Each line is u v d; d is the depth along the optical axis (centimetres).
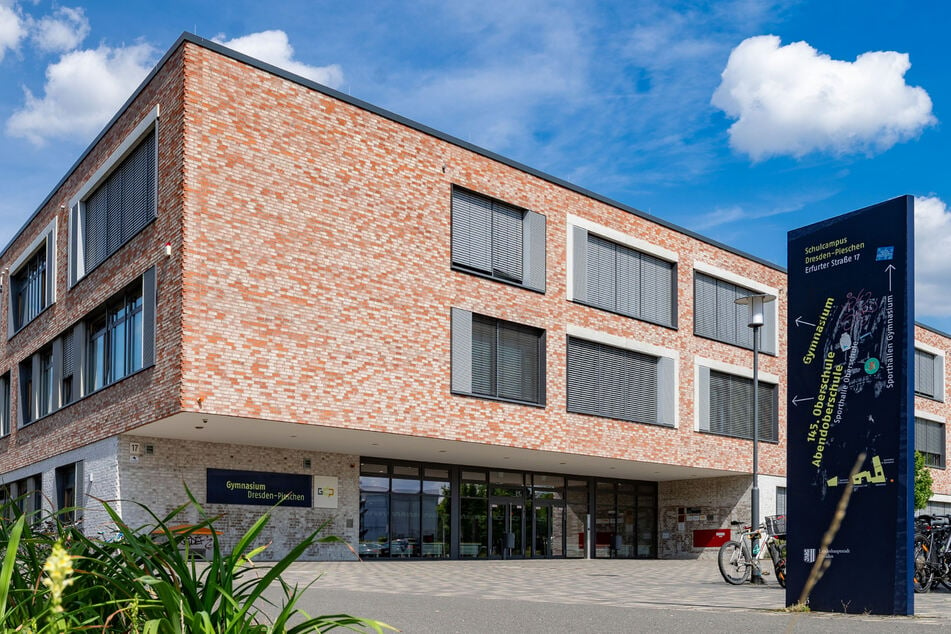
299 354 1911
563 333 2508
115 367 2127
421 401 2117
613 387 2680
